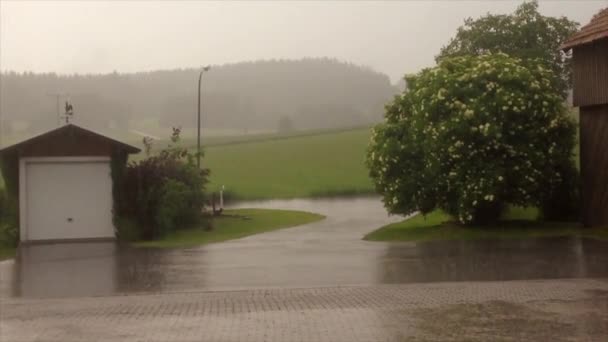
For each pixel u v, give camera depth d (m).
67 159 24.42
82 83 118.38
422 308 11.57
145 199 24.33
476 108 20.78
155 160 25.61
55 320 11.45
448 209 21.66
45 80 111.06
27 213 24.23
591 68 20.58
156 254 19.91
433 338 9.64
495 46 32.59
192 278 15.64
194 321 11.02
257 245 21.16
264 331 10.22
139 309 12.23
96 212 24.52
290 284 14.54
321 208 38.78
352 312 11.39
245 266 17.05
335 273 15.66
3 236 23.80
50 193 24.41
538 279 14.10
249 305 12.30
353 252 18.81
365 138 81.38
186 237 24.45
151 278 15.86
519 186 21.02
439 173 21.12
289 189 53.50
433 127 21.17
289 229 26.64
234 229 26.67
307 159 68.69
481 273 14.98
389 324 10.48
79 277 16.50
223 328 10.47
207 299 13.12
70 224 24.41
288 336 9.89
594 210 20.86
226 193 49.78
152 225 24.38
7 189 24.42
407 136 22.09
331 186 54.59
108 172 24.59
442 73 21.94
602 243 18.39
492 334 9.77
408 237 21.52
